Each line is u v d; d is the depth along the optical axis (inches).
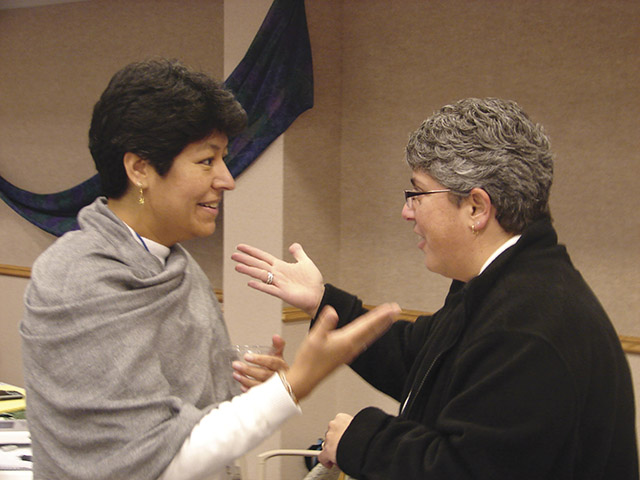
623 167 119.8
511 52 129.7
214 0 167.8
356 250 150.9
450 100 137.0
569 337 44.6
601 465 45.9
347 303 67.7
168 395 45.6
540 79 127.0
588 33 121.6
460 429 43.8
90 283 45.3
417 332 67.3
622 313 121.4
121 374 43.3
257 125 138.8
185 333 50.6
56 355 43.7
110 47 187.0
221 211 168.7
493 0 131.0
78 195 187.6
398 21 142.4
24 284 198.7
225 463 44.3
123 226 49.6
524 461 43.1
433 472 44.4
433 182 51.7
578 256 125.6
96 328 43.8
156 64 48.7
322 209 147.4
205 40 170.4
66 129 197.2
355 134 149.6
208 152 49.4
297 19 138.0
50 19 197.2
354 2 147.7
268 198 139.7
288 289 66.9
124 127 47.3
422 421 51.2
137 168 48.4
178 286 51.2
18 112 206.4
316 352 45.9
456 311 51.9
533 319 45.0
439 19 137.3
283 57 137.1
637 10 116.6
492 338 45.4
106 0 186.1
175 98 47.0
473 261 51.8
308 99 139.6
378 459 48.0
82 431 43.3
